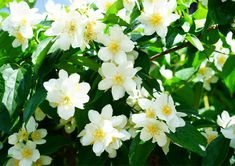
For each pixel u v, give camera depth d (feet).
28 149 1.30
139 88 1.33
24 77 1.24
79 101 1.20
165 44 1.36
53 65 1.25
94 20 1.22
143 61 1.32
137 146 1.24
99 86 1.22
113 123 1.21
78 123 1.27
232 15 1.31
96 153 1.19
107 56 1.23
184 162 1.33
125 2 1.26
